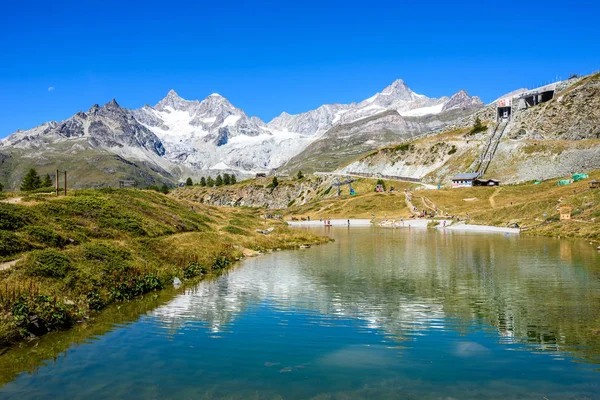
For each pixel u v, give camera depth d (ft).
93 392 51.37
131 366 59.57
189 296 103.50
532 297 99.91
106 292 95.86
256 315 85.97
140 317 84.33
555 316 83.82
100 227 147.64
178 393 51.21
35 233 113.09
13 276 83.66
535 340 70.13
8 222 113.91
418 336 72.69
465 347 66.95
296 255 189.57
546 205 356.79
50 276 89.76
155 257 132.57
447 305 93.40
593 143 625.82
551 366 59.36
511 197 503.20
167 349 66.44
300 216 618.03
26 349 65.92
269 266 154.40
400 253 193.57
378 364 60.54
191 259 142.92
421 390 52.03
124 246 127.44
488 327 77.46
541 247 203.72
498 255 177.47
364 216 556.92
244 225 289.53
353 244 244.01
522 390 52.11
